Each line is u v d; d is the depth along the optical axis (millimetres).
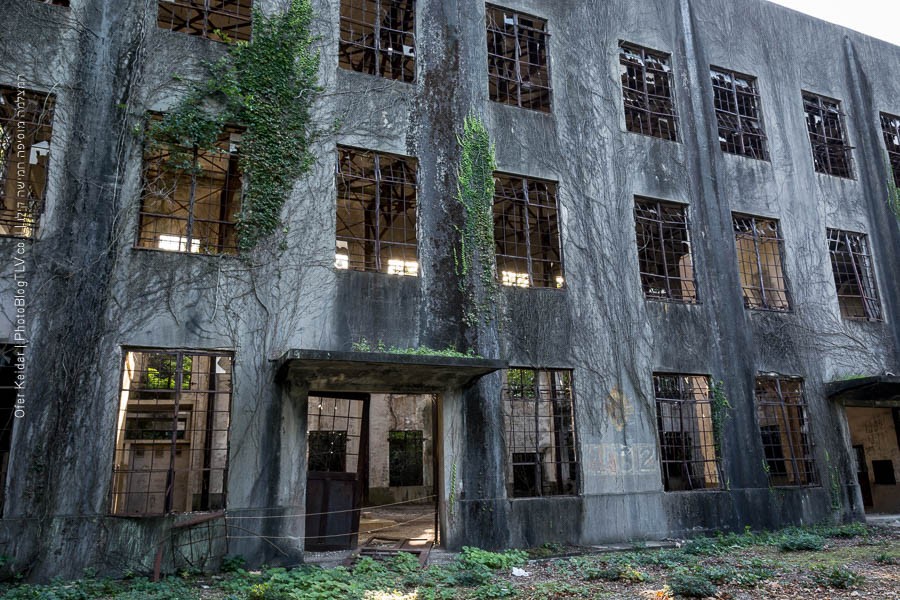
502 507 10250
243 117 9867
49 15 9195
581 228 12109
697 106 13984
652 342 12133
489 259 11125
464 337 10602
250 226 9602
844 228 14961
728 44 14828
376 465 20656
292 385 9453
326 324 9742
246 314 9336
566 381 11703
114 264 8812
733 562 8883
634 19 13844
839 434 13523
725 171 13867
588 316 11727
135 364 15195
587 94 12891
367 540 11094
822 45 16141
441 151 11289
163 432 15516
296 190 10016
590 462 11047
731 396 12539
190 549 8391
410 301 10375
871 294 15000
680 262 15734
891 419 15430
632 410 11633
